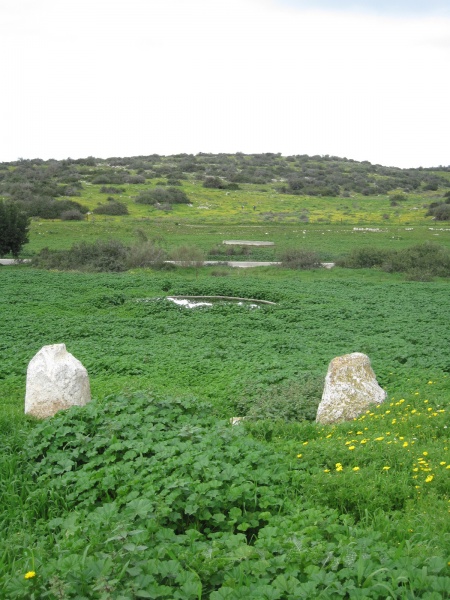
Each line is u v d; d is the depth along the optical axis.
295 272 45.09
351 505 7.14
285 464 8.11
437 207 85.25
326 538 5.89
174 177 110.50
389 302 31.91
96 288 34.84
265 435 10.73
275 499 6.81
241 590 4.53
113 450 8.20
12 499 7.32
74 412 9.40
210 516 6.43
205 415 10.55
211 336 24.27
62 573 4.78
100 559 4.88
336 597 4.52
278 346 21.97
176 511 6.46
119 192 93.25
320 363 18.91
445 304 31.42
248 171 125.62
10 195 82.62
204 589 4.86
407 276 43.09
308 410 12.91
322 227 72.62
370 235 66.25
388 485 7.36
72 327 24.69
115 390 15.05
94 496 7.06
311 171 131.62
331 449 8.72
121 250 47.22
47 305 30.03
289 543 5.37
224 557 5.12
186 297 34.41
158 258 46.28
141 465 7.67
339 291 35.47
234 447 8.02
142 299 31.88
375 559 5.07
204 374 17.83
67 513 6.89
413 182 128.62
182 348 21.81
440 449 8.90
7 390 15.58
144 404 10.52
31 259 48.88
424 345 22.02
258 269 46.34
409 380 15.95
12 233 47.62
